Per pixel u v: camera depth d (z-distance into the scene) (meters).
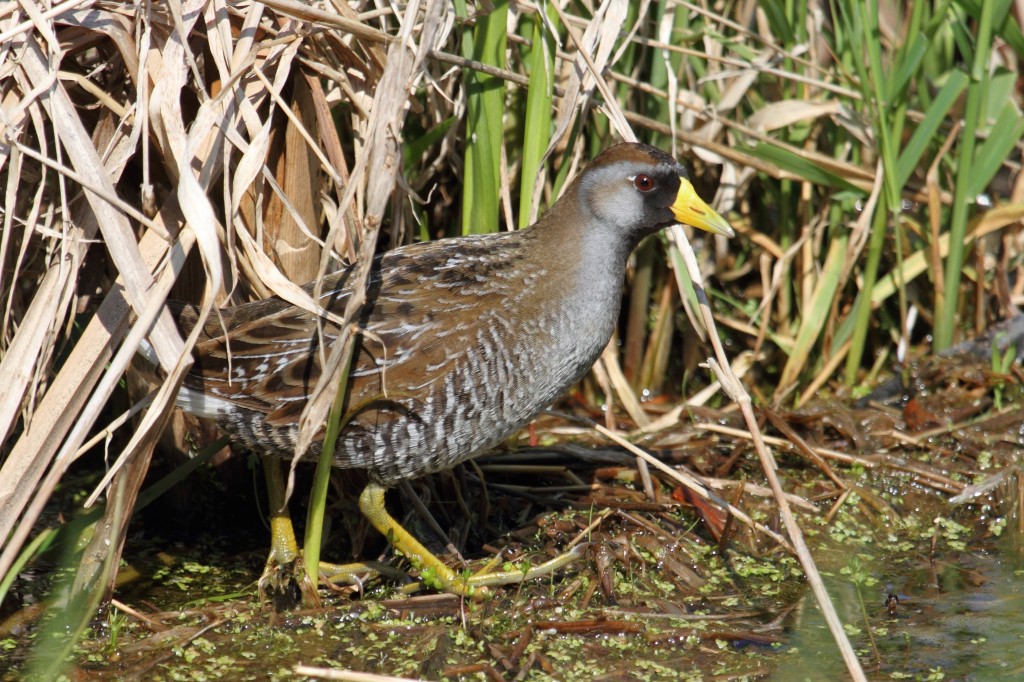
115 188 7.59
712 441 9.42
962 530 8.51
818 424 9.53
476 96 8.19
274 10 7.32
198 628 7.12
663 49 9.30
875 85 9.30
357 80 7.89
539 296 7.33
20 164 6.96
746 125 9.94
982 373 9.84
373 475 7.37
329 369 6.29
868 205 9.72
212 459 8.57
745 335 10.61
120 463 6.41
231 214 6.93
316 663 6.79
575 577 7.61
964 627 7.20
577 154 8.54
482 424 7.31
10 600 7.49
